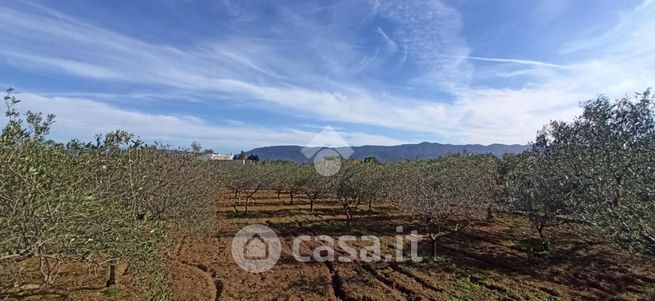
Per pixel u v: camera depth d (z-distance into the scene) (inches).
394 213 1032.2
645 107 447.5
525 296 406.6
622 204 318.3
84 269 433.7
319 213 1048.2
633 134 443.8
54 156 222.5
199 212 483.8
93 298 355.9
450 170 699.4
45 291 358.6
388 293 418.9
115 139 309.0
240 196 1344.7
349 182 858.8
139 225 262.1
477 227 785.6
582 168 427.2
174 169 434.6
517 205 580.1
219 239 701.3
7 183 164.7
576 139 559.5
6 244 161.0
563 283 449.4
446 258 562.3
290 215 1010.7
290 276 481.4
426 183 593.3
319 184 950.4
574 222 508.7
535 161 646.5
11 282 202.7
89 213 202.4
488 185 647.8
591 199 378.6
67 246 187.5
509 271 497.7
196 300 387.5
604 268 502.0
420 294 411.5
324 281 461.4
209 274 486.6
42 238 170.7
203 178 539.5
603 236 340.2
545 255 562.6
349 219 872.9
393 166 1000.9
